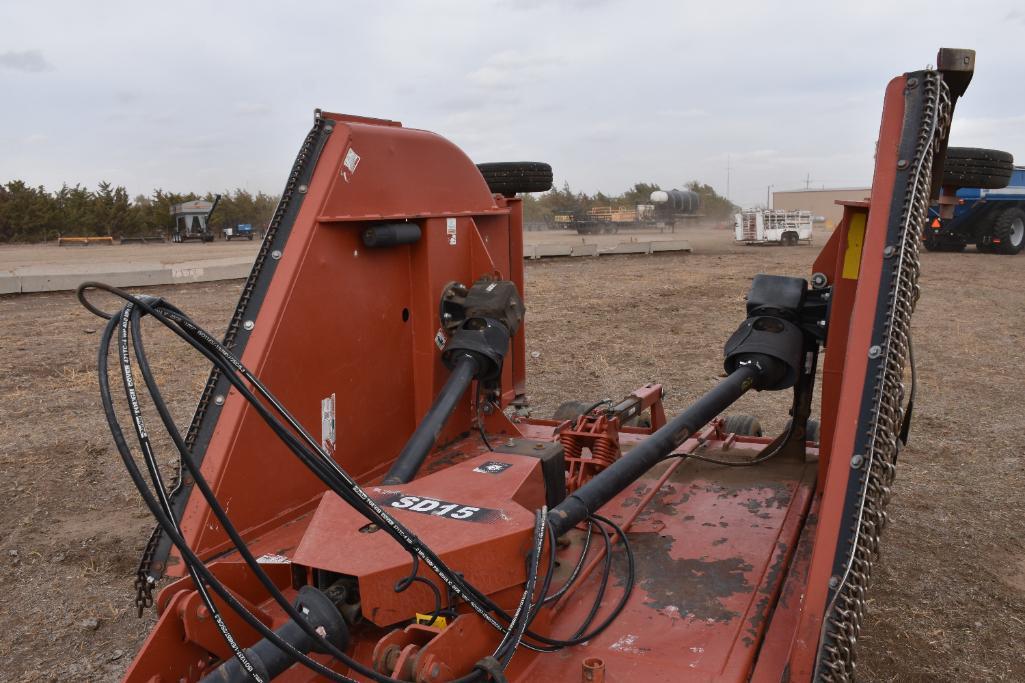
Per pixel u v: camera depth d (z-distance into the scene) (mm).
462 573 2156
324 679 2250
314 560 2104
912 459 6520
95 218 54969
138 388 9023
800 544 3078
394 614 2094
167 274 18703
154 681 2066
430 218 3740
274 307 2949
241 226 55500
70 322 13602
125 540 5070
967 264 22844
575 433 3916
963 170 4078
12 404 8344
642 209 51781
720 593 2678
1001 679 3504
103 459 6617
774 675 2213
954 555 4754
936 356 10547
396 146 3541
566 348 11406
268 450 2930
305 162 3180
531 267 23766
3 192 54156
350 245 3309
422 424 3281
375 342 3529
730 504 3508
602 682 2152
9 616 4172
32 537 5105
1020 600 4227
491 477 2670
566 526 2525
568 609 2588
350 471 3402
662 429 3213
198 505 2691
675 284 19094
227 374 1834
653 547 3047
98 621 4098
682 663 2268
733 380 3721
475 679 1992
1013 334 12078
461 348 3617
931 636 3857
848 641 2004
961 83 2619
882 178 2352
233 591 2467
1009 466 6332
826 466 3531
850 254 3354
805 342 4098
